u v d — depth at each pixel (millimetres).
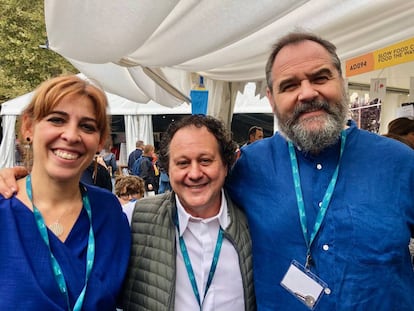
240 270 1576
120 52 2389
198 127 1562
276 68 1529
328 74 1471
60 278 1301
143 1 1730
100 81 5402
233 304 1565
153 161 8641
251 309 1571
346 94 1535
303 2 1764
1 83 15281
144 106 10664
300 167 1551
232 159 1649
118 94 6227
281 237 1476
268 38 2746
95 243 1457
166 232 1603
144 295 1575
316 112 1462
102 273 1418
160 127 11867
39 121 1356
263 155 1668
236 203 1694
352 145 1521
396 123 2779
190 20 2090
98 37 2150
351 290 1343
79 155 1384
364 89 5441
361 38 2812
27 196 1386
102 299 1366
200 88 4645
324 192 1466
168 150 1580
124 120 11117
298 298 1416
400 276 1360
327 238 1400
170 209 1622
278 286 1467
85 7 1848
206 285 1559
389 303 1329
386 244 1332
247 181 1656
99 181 4746
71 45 2379
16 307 1205
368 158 1469
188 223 1601
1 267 1243
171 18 2096
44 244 1318
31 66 16078
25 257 1264
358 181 1437
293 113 1487
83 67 4871
